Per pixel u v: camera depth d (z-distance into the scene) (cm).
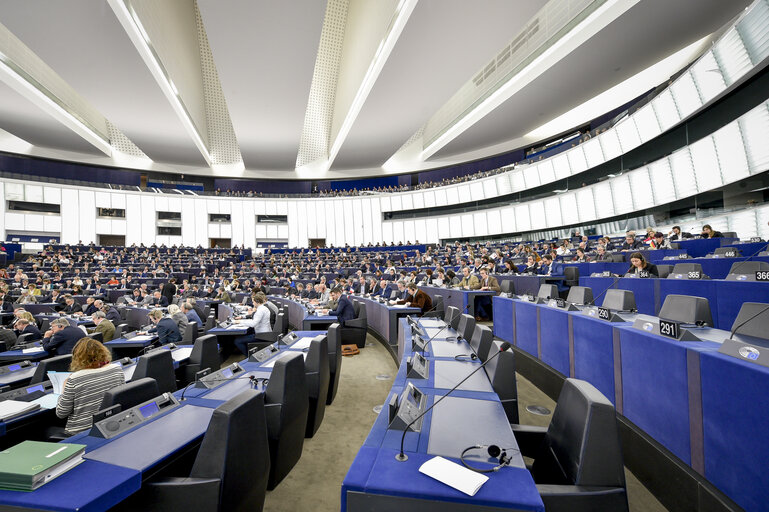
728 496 143
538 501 95
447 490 99
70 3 785
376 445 125
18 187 1745
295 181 2481
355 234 2297
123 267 1294
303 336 355
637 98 1282
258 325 475
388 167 2261
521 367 380
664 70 1174
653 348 191
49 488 109
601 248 756
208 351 313
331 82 1619
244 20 873
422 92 1188
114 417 156
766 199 765
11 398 222
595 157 1322
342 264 1464
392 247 1877
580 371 271
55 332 390
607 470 113
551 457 137
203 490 128
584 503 107
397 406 149
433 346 265
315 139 1983
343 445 255
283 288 948
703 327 202
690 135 996
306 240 2319
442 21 846
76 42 908
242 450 141
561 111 1377
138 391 177
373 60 1068
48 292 876
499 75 1285
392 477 106
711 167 884
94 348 218
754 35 687
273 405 201
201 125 1623
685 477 163
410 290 561
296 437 221
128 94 1174
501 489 101
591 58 1023
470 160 1972
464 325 297
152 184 2223
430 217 2130
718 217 869
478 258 928
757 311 176
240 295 920
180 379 320
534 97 1256
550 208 1571
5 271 1095
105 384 214
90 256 1439
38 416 218
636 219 1188
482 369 211
